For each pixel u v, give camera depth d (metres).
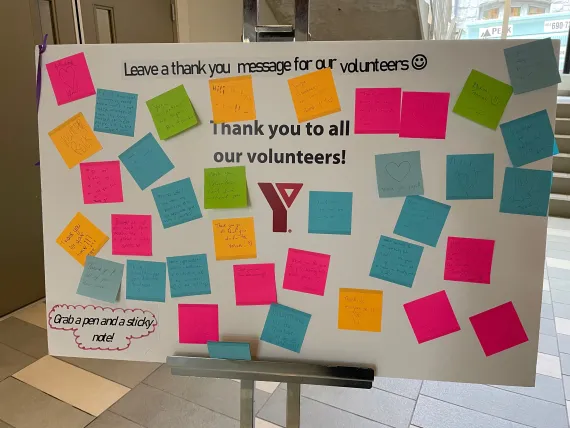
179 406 1.81
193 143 0.92
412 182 0.88
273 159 0.91
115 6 2.68
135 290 0.98
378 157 0.88
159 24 2.97
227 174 0.92
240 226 0.94
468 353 0.92
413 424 1.73
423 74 0.85
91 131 0.94
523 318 0.90
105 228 0.97
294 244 0.93
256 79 0.89
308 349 0.95
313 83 0.87
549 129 0.84
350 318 0.93
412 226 0.89
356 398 1.87
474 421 1.75
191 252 0.96
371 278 0.92
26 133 2.43
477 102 0.84
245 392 0.98
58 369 2.04
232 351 0.95
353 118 0.87
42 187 0.97
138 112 0.92
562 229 3.94
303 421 1.74
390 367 0.94
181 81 0.91
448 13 3.73
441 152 0.86
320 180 0.90
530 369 0.91
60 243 0.99
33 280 2.60
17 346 2.20
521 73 0.83
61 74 0.93
